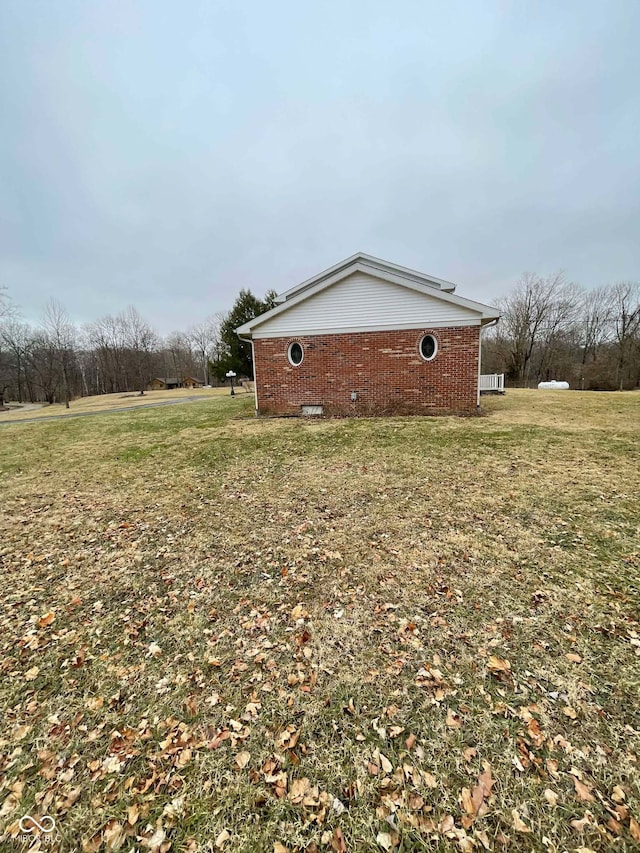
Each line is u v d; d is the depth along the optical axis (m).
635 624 2.48
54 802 1.60
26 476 6.85
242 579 3.23
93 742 1.86
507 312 37.38
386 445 7.39
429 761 1.69
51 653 2.49
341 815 1.51
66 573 3.46
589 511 4.15
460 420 9.67
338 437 8.28
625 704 1.92
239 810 1.55
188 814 1.54
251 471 6.29
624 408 11.68
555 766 1.64
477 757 1.70
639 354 32.91
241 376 34.53
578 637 2.39
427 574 3.15
